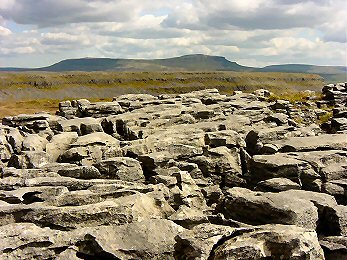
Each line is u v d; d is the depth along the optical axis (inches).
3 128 1739.7
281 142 1537.9
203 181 1416.1
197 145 1584.6
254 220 960.3
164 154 1422.2
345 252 837.8
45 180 1144.2
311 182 1236.5
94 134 1615.4
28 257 789.2
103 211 919.7
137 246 803.4
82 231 841.5
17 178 1208.8
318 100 3410.4
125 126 1891.0
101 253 797.9
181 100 2650.1
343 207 956.6
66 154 1449.3
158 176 1258.0
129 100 2753.4
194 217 981.8
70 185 1141.1
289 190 1064.2
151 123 1919.3
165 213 1053.8
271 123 2108.8
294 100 3400.6
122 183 1162.0
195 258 714.2
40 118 2116.1
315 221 905.5
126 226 852.6
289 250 676.7
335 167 1274.6
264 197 975.0
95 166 1309.1
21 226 840.3
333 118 2470.5
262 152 1521.9
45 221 904.3
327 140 1519.4
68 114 2416.3
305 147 1454.2
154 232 836.6
